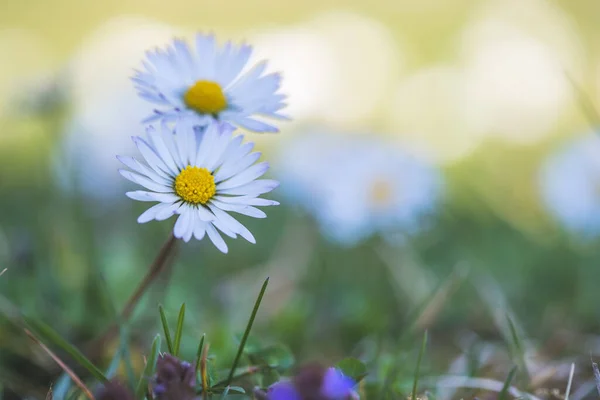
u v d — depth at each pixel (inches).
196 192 10.9
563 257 15.5
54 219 14.7
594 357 12.9
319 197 15.4
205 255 15.4
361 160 15.4
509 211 18.5
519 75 25.4
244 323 13.7
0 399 11.8
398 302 14.6
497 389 12.0
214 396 11.3
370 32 28.5
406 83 26.0
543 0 28.2
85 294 13.2
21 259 13.7
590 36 27.0
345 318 13.9
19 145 19.5
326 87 25.7
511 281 15.2
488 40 27.3
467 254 15.8
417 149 20.4
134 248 14.9
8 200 16.2
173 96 11.6
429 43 28.3
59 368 12.3
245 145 11.1
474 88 25.3
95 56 21.3
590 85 24.9
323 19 30.0
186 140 11.1
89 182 15.3
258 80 11.8
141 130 15.5
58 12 29.2
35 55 26.9
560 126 23.7
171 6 30.8
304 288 15.0
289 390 9.9
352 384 10.6
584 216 15.5
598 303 14.4
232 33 30.8
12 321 12.4
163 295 13.0
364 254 15.6
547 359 13.1
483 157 22.3
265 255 15.9
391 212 15.1
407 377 12.2
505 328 13.0
